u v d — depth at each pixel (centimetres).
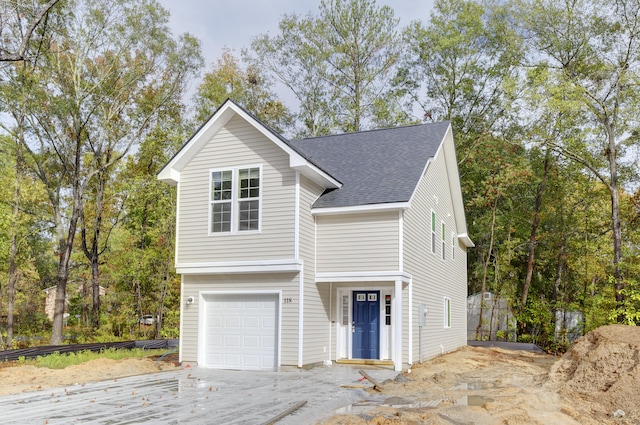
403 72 4097
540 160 3812
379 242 1845
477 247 4334
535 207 3922
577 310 3609
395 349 1788
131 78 3234
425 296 2131
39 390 1378
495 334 3697
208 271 1892
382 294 1936
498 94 3853
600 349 1486
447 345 2527
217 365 1888
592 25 3066
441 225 2506
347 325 1956
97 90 3131
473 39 3866
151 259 3198
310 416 1062
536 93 2969
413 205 1995
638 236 3469
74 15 3027
